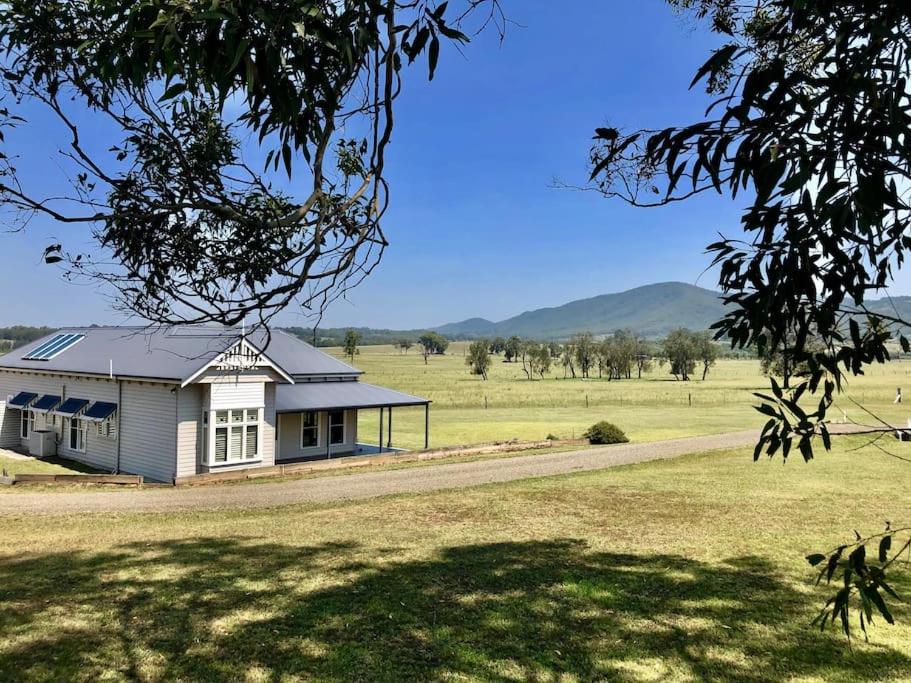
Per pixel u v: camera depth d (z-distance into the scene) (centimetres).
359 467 1992
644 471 1786
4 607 685
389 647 579
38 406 2352
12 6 211
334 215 256
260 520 1203
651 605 679
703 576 782
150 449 1923
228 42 161
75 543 1002
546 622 634
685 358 9306
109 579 788
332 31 178
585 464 1967
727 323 201
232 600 705
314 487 1631
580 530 1066
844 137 158
